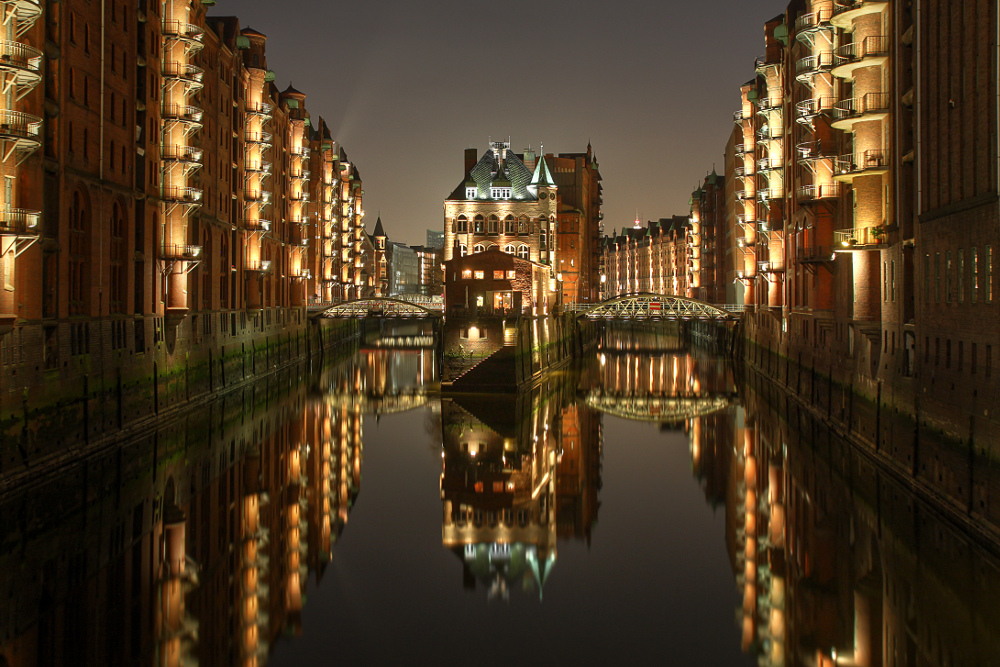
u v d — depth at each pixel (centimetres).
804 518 2852
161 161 4481
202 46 4741
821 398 4462
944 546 2397
